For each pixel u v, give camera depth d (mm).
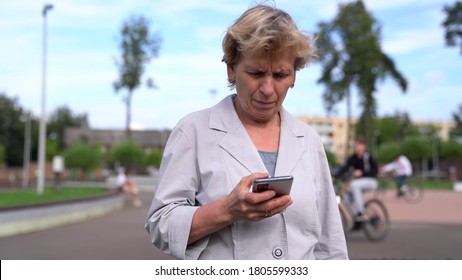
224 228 1810
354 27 36719
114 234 10406
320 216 2072
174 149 1880
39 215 11641
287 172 1858
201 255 1815
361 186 9227
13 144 76438
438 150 78438
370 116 38281
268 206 1636
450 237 9812
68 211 13344
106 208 17094
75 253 7859
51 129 92812
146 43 42188
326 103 38500
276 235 1810
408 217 14094
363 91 37688
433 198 22906
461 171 63969
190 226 1737
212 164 1838
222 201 1705
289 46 1754
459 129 99375
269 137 1941
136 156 40094
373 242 9078
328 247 2049
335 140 114062
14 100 77875
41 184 24453
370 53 36656
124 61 41688
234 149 1847
